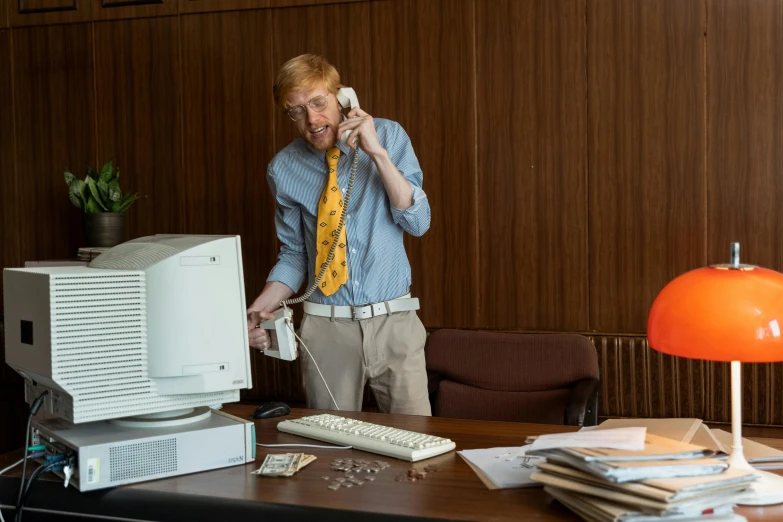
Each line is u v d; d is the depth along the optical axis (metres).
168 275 1.88
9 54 4.37
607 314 3.65
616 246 3.62
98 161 4.29
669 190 3.54
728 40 3.43
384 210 2.76
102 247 3.90
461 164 3.78
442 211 3.82
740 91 3.43
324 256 2.75
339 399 2.81
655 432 1.92
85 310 1.79
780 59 3.38
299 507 1.62
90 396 1.80
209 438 1.87
